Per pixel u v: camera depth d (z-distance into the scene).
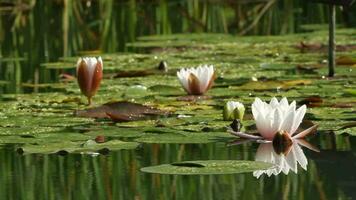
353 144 8.08
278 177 6.92
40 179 7.09
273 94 10.74
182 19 23.20
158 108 9.93
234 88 11.38
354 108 9.70
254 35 19.91
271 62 14.27
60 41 19.11
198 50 16.64
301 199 6.20
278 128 8.23
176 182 6.81
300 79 12.07
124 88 11.78
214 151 7.91
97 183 6.88
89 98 10.45
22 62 15.82
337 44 16.33
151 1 26.11
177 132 8.65
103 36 20.05
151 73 13.20
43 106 10.41
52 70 14.57
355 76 12.19
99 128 8.96
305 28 20.23
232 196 6.34
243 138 8.44
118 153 8.06
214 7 24.55
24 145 8.36
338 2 11.68
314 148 7.94
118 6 25.53
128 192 6.55
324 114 9.37
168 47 17.52
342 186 6.54
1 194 6.65
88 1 25.73
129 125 9.04
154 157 7.80
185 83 10.92
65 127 9.09
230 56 15.45
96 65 10.37
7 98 11.27
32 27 21.41
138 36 20.09
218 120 9.23
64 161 7.76
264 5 24.39
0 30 21.17
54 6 24.98
